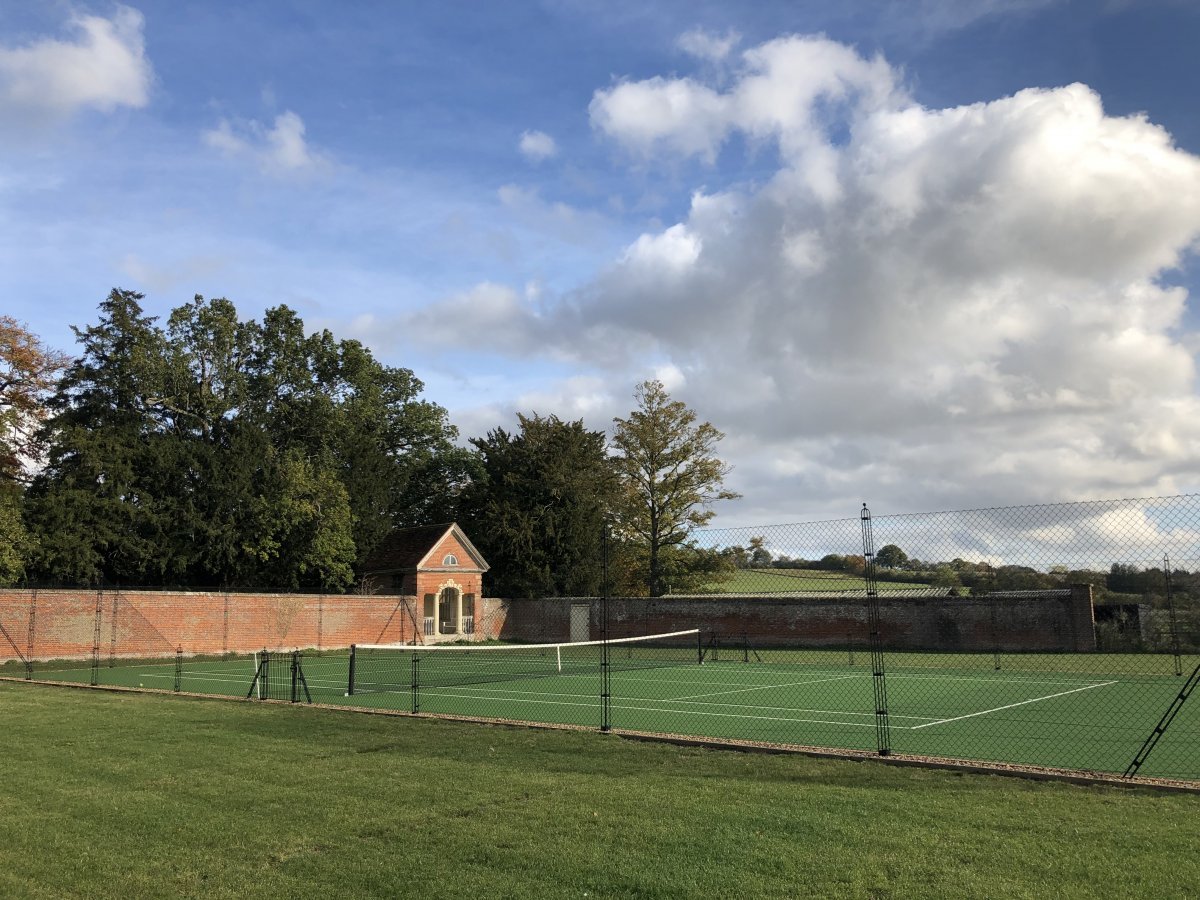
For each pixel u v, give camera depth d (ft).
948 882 22.84
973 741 50.78
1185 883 22.54
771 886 22.81
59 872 25.21
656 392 200.85
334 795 34.42
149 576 170.19
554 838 27.71
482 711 66.44
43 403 163.02
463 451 242.78
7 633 119.34
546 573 188.55
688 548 201.98
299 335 211.41
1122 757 45.21
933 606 134.82
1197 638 102.94
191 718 58.59
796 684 87.92
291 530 178.70
